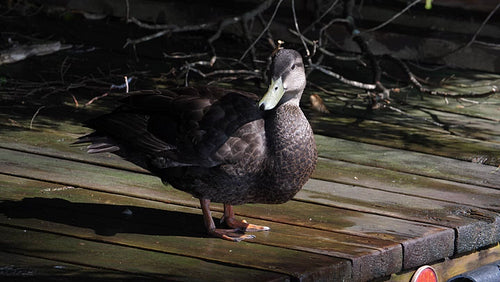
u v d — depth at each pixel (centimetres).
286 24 1382
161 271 539
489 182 809
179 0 1440
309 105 1064
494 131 1001
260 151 584
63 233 596
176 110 602
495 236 702
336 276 568
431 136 963
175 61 1252
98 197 684
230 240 609
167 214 659
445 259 678
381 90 1102
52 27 1373
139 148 604
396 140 938
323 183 773
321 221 669
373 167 834
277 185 590
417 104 1112
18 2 1465
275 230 641
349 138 934
